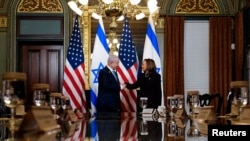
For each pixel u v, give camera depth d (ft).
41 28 29.32
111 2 19.58
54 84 29.63
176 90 29.30
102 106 17.17
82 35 28.76
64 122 9.22
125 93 21.03
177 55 29.43
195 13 29.66
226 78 29.48
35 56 29.73
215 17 29.66
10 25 29.01
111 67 17.43
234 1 29.66
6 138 5.36
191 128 7.37
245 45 27.66
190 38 29.71
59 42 29.66
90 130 7.31
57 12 29.35
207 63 29.78
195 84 29.73
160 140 5.48
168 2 29.55
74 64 20.36
